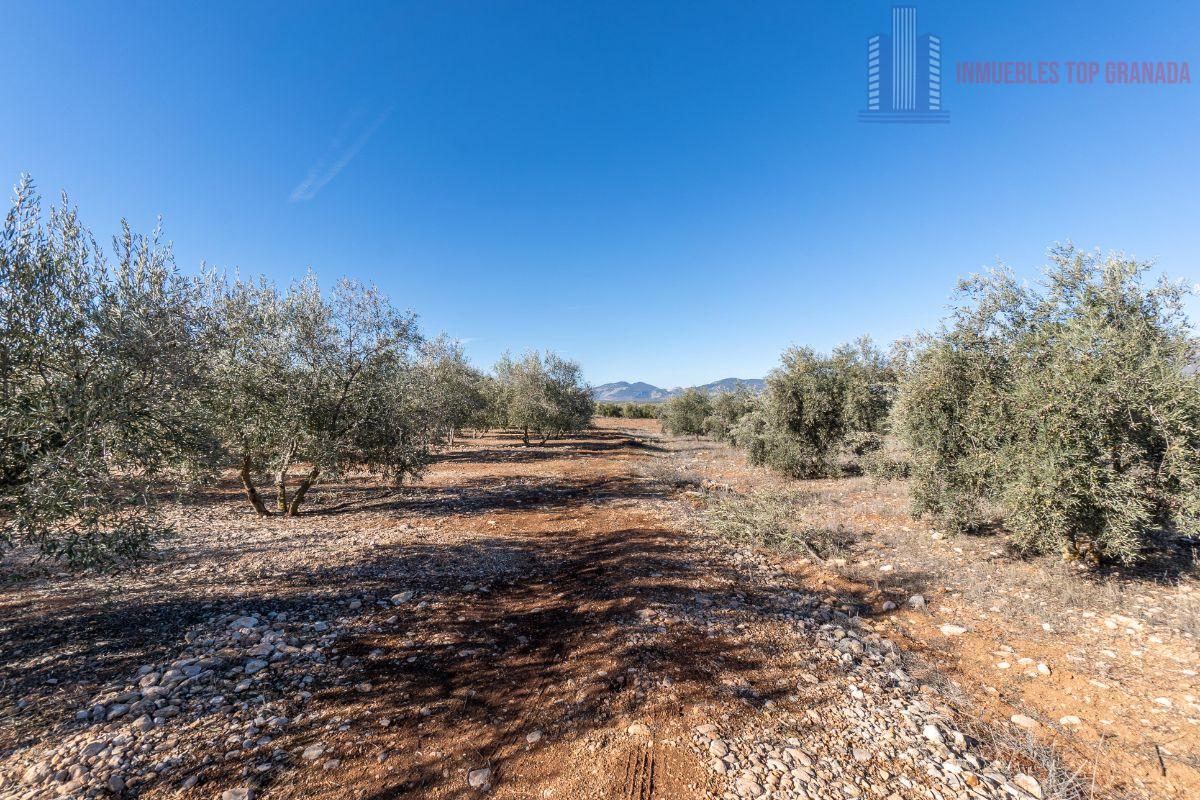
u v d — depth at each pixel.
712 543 9.65
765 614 6.35
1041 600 6.57
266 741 3.69
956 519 8.87
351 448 11.42
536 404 30.80
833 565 8.38
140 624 5.44
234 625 5.47
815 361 17.50
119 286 5.86
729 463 23.11
